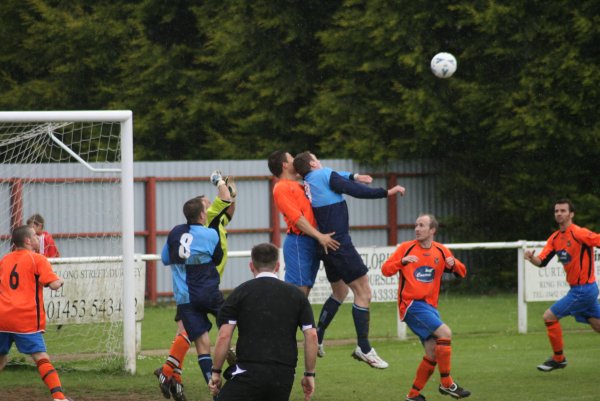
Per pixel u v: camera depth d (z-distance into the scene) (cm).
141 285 4422
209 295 3105
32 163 5291
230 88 9006
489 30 7431
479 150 7900
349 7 8356
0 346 3052
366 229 7756
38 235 4881
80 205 6338
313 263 3156
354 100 8181
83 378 3669
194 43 9681
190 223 3161
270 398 2166
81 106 9669
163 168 7081
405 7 7744
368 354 3192
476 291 7819
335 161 7769
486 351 4372
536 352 4300
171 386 3133
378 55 8012
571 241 3628
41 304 3059
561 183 7675
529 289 5075
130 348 3794
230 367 2195
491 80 7744
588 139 7300
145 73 9094
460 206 8125
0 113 3619
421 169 7994
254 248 2256
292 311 2195
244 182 7319
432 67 5462
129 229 3806
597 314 3650
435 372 3769
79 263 3997
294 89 8638
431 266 3066
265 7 8600
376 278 5047
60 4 9612
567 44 7325
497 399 3164
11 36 9825
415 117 7619
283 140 8944
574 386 3394
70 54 9425
